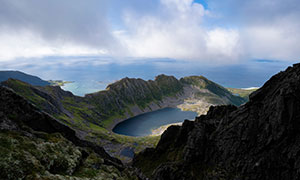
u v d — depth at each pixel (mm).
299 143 55062
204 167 75312
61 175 32406
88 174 40812
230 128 76188
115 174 50750
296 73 65500
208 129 89125
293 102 58938
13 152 29109
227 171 66438
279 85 69125
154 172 84562
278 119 60844
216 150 77062
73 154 44438
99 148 72375
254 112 72812
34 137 40969
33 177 26672
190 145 84625
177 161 85250
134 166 101625
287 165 54969
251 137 66938
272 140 61000
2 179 23344
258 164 59562
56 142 44844
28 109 50594
